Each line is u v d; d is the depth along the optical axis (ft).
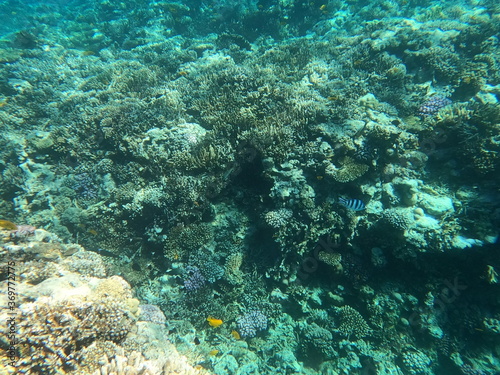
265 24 16.31
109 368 3.55
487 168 5.97
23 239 5.39
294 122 6.47
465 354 5.49
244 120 6.75
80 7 26.86
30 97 11.55
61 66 14.65
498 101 7.16
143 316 5.45
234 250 6.39
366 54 10.29
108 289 4.67
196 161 6.54
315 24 16.19
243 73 9.05
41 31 20.52
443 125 6.73
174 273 6.30
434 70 8.80
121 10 21.83
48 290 4.20
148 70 11.60
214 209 6.31
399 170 6.44
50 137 8.82
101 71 13.79
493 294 5.41
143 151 7.37
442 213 5.83
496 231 5.32
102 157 8.18
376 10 15.43
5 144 9.18
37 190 8.02
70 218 7.21
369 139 6.10
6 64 13.29
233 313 6.17
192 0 19.85
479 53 9.39
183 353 5.30
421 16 13.92
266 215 5.89
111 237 6.81
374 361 5.64
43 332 3.59
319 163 6.00
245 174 6.70
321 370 5.72
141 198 6.63
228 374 5.43
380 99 8.29
